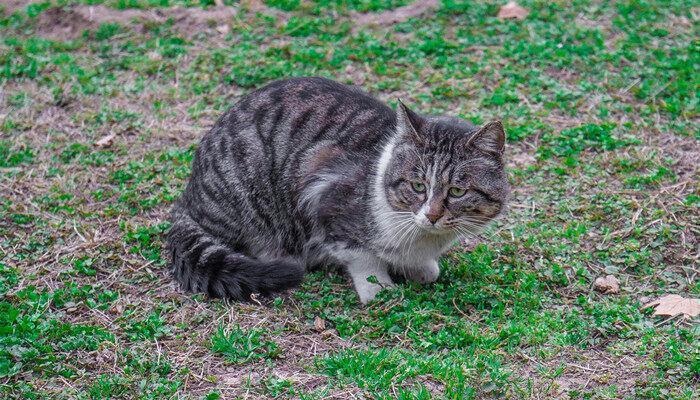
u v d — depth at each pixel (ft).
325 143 33.14
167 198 37.68
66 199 37.70
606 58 48.39
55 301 31.01
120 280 32.63
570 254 34.06
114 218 36.68
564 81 47.21
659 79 46.80
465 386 26.35
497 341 28.73
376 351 28.48
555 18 53.01
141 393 26.25
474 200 30.22
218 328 29.30
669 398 25.85
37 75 47.96
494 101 44.91
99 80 47.55
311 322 30.25
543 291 32.04
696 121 43.42
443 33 51.96
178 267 32.42
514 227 35.88
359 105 33.94
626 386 26.73
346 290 32.37
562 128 43.04
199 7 54.70
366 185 31.55
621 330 29.35
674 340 28.40
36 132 43.06
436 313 30.17
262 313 30.58
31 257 33.81
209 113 44.96
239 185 33.68
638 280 32.71
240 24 53.01
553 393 26.32
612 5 54.60
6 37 52.44
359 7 54.54
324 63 48.57
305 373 27.37
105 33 51.96
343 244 32.01
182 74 48.32
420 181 30.01
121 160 40.88
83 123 43.78
